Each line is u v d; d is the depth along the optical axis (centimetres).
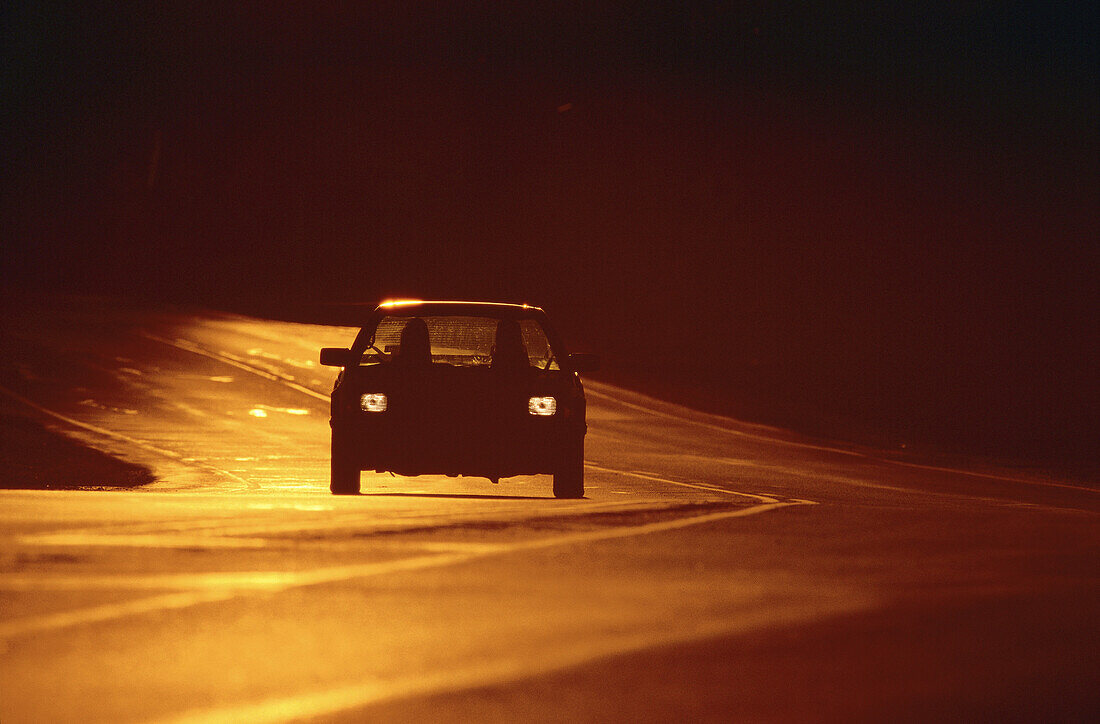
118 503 4459
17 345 13950
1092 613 2850
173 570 3170
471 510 4419
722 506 4794
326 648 2453
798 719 2066
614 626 2672
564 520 4219
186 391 11362
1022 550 3719
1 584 2988
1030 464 9575
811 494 6588
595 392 12675
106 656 2373
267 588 2978
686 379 14425
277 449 8450
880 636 2620
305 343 15388
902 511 4700
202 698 2119
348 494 5278
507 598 2922
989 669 2383
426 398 5147
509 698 2150
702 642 2550
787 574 3281
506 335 5362
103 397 10862
